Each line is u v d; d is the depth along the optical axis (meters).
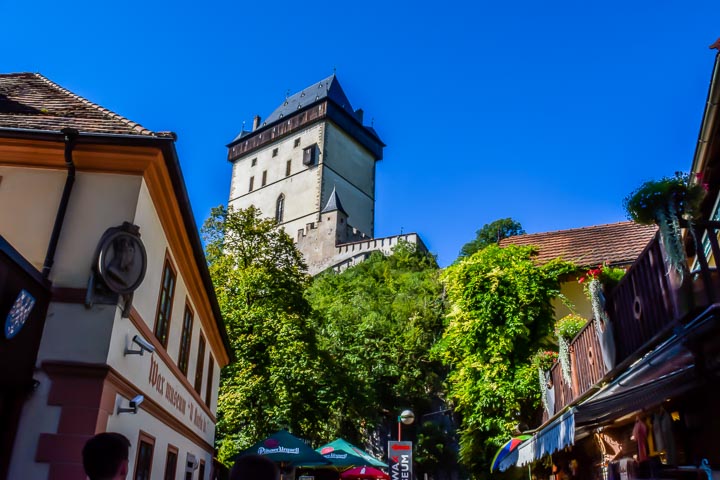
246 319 26.28
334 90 101.31
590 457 11.77
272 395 24.97
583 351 10.23
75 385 7.26
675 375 6.07
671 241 5.45
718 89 6.61
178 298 11.95
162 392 10.64
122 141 8.30
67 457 6.97
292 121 98.44
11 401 7.02
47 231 8.14
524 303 17.55
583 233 20.48
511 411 16.72
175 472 12.38
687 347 5.01
